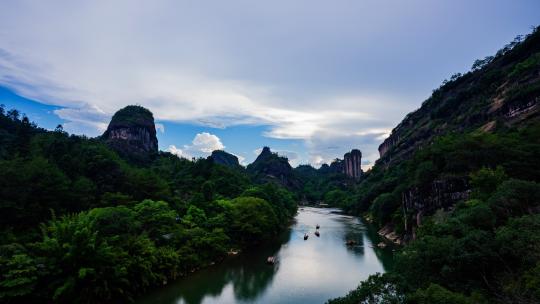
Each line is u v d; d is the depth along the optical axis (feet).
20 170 163.22
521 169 180.55
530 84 310.24
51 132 351.05
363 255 222.28
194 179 395.34
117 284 134.62
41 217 159.84
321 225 375.86
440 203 212.43
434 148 264.72
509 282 79.30
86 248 125.59
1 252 118.32
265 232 273.54
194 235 195.00
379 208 338.54
